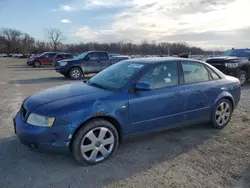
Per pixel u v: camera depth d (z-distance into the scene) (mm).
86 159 2912
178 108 3605
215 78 4195
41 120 2738
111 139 3078
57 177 2707
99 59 12477
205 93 3906
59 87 3695
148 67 3434
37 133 2707
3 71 18000
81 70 12180
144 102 3246
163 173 2787
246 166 2939
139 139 3777
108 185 2557
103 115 2939
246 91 8195
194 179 2660
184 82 3719
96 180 2648
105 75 3820
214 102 4055
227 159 3125
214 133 4055
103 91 3215
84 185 2557
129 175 2748
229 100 4340
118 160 3098
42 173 2789
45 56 23969
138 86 3191
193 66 3924
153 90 3367
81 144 2854
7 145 3531
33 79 12312
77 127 2793
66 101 2910
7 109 5688
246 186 2529
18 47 94000
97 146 2975
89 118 2850
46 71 18094
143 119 3291
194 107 3801
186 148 3467
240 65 9219
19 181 2625
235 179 2660
